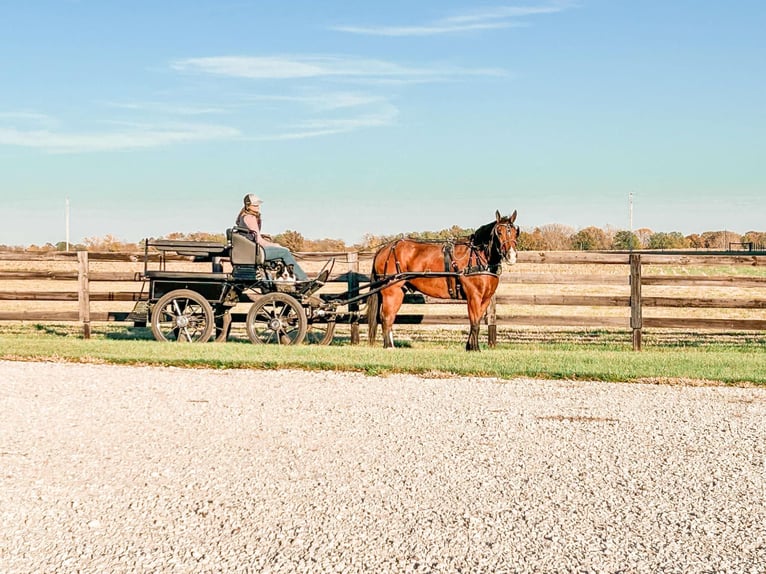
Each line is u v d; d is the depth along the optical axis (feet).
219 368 40.81
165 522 18.70
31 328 67.62
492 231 49.11
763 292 110.11
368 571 16.12
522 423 28.37
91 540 17.71
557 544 17.37
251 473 22.35
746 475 22.24
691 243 337.72
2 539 17.78
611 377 37.32
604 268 141.69
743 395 33.73
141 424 28.27
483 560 16.58
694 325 51.67
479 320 49.67
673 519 18.83
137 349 45.62
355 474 22.26
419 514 19.13
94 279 56.95
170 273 51.19
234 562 16.55
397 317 54.70
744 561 16.52
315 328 59.67
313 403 31.86
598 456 24.09
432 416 29.48
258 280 50.78
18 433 26.99
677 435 26.73
